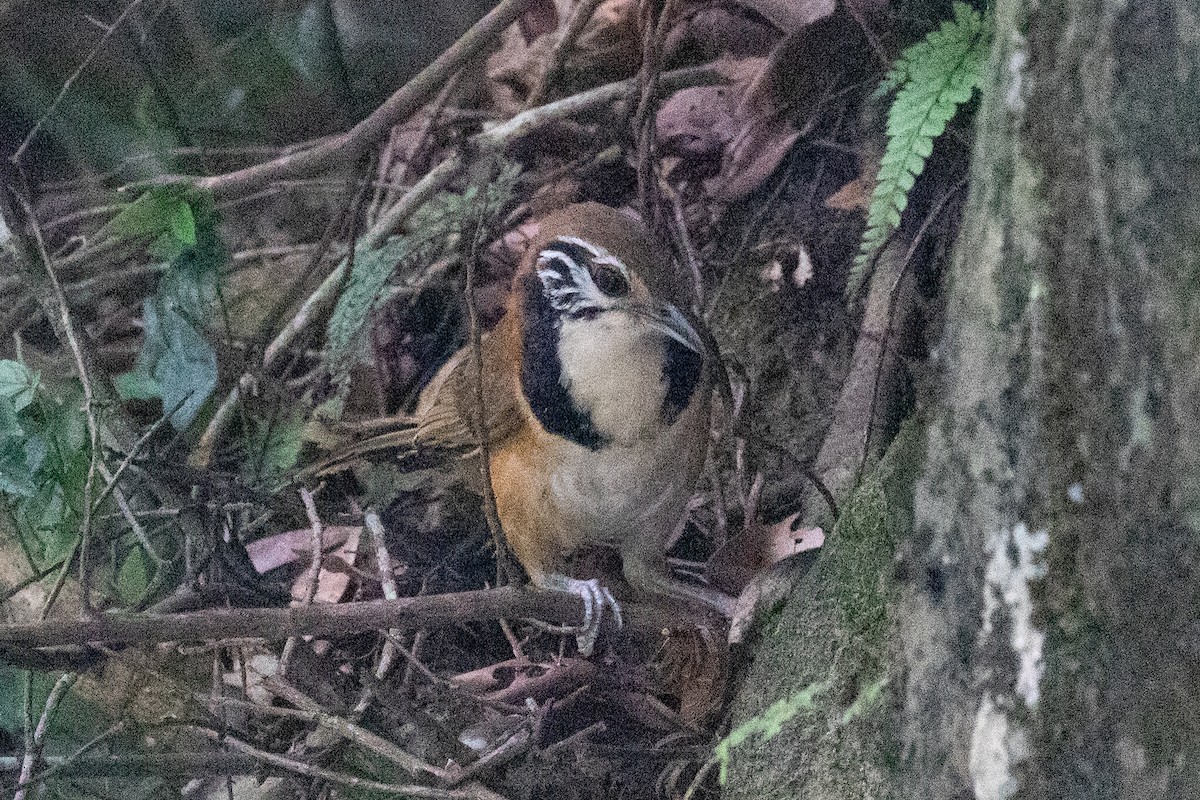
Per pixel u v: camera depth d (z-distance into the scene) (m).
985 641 5.48
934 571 5.72
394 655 9.58
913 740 5.97
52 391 10.80
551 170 12.11
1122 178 4.76
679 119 11.40
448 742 8.00
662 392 8.44
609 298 8.33
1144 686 4.99
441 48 13.44
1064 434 5.05
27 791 8.12
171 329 9.73
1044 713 5.25
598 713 9.15
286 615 7.23
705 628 8.86
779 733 7.41
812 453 10.28
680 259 10.76
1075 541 5.09
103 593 9.66
